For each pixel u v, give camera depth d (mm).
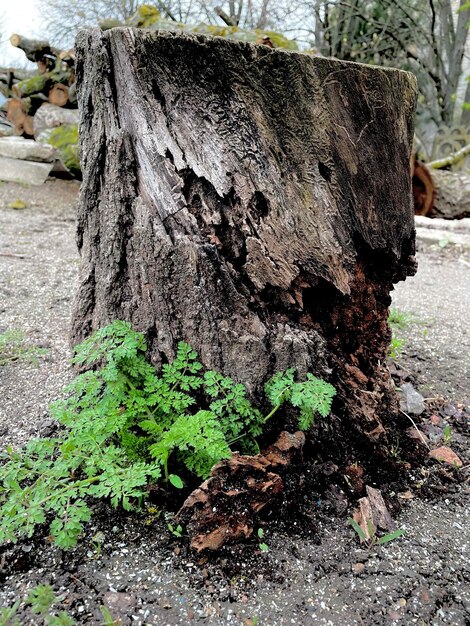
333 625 583
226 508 646
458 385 1036
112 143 708
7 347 1064
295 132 688
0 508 642
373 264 785
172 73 664
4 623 559
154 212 705
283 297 722
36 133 2898
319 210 707
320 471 736
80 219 773
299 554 652
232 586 613
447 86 4191
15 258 1637
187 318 709
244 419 709
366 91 705
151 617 580
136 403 690
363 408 762
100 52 690
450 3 4090
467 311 1469
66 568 622
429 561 657
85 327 792
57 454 756
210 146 679
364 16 4051
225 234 704
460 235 2324
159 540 654
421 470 794
